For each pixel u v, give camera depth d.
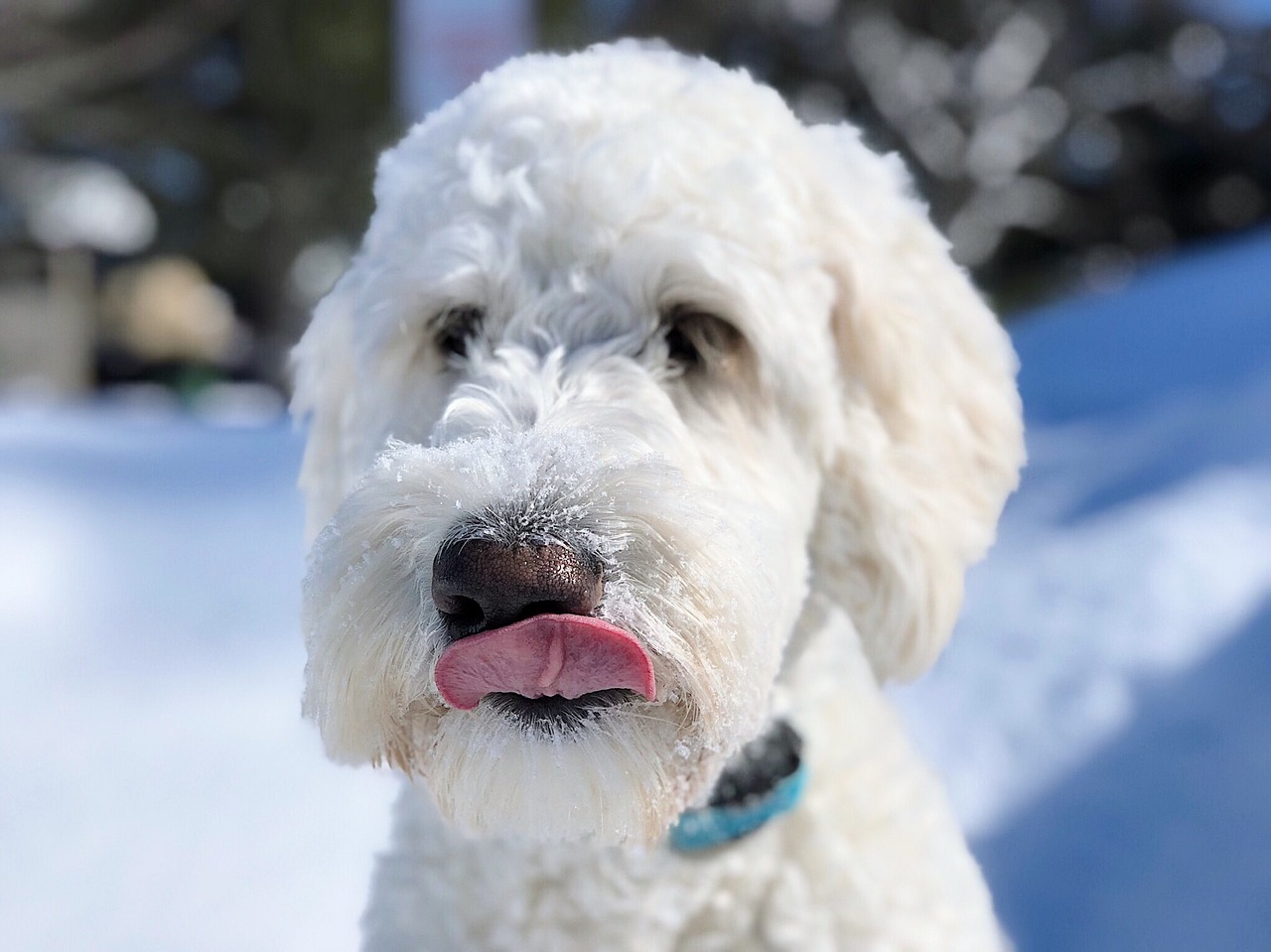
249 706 1.02
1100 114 4.86
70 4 4.69
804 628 0.67
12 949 0.78
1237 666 0.89
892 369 0.69
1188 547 1.03
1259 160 4.88
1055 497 1.27
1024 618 1.00
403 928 0.66
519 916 0.64
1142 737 0.87
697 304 0.63
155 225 5.55
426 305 0.65
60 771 0.93
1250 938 0.74
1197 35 4.91
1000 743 0.90
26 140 5.23
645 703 0.55
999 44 4.61
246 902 0.82
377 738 0.56
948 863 0.67
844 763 0.66
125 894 0.82
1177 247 5.02
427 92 1.55
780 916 0.64
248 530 1.53
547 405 0.60
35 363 4.97
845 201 0.69
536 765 0.54
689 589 0.54
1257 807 0.80
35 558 1.37
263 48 4.88
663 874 0.64
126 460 1.92
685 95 0.67
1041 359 1.89
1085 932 0.76
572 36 4.11
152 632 1.16
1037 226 4.85
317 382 0.74
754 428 0.65
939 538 0.69
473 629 0.53
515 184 0.63
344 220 5.17
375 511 0.55
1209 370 1.60
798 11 4.54
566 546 0.52
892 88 4.56
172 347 5.02
